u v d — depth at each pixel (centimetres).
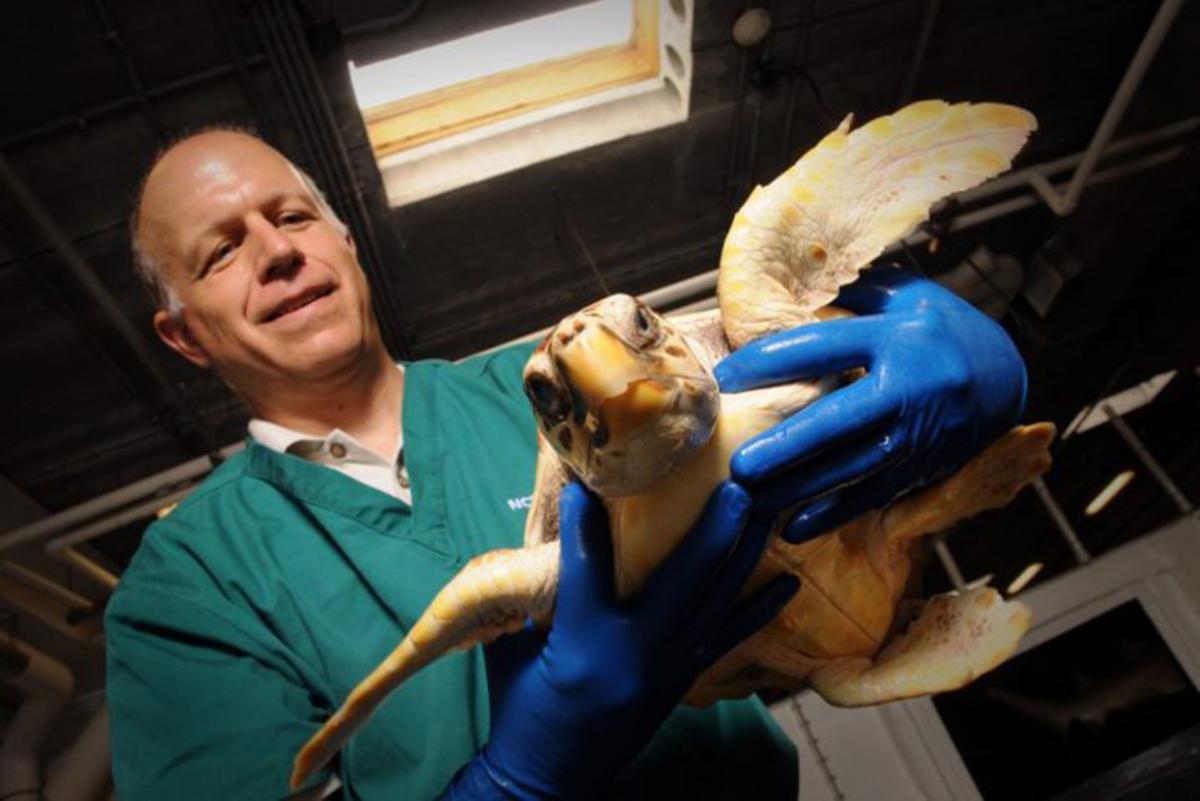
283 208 60
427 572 52
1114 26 112
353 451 59
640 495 43
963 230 130
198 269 58
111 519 102
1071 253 133
